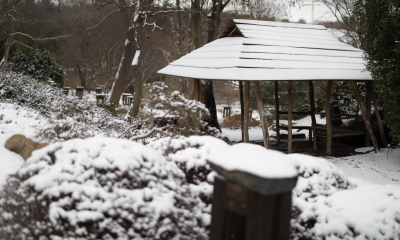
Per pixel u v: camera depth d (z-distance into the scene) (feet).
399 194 12.00
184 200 9.52
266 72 30.19
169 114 17.80
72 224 8.33
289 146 32.76
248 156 7.75
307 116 65.00
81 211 8.48
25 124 26.30
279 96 64.13
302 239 10.49
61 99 26.61
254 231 7.14
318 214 10.96
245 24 37.45
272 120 63.00
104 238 8.35
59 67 78.59
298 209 11.19
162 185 9.59
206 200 10.85
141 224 8.50
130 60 69.05
